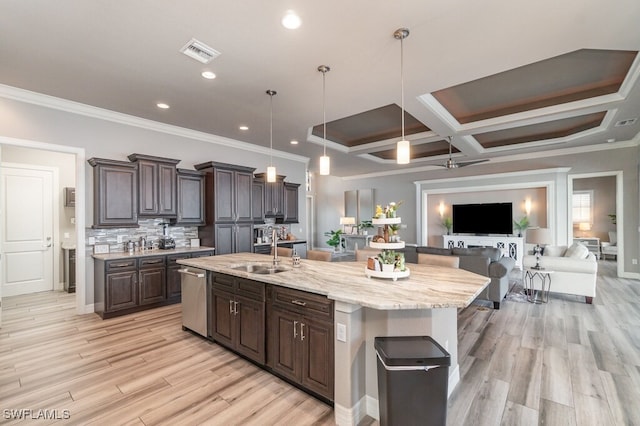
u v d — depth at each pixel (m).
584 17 2.24
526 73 3.50
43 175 5.34
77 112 4.03
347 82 3.34
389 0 2.07
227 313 2.99
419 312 2.04
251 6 2.13
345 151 6.73
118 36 2.49
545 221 7.27
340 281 2.38
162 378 2.52
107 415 2.04
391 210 2.46
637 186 6.07
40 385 2.40
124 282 4.05
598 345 3.12
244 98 3.78
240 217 5.49
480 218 7.95
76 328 3.60
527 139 6.39
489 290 4.33
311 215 11.79
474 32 2.43
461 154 7.00
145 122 4.64
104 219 4.05
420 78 3.24
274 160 6.78
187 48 2.67
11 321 3.83
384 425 1.79
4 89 3.46
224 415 2.06
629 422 1.96
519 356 2.89
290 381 2.45
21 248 5.13
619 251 6.28
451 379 2.35
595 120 5.23
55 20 2.28
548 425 1.94
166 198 4.68
